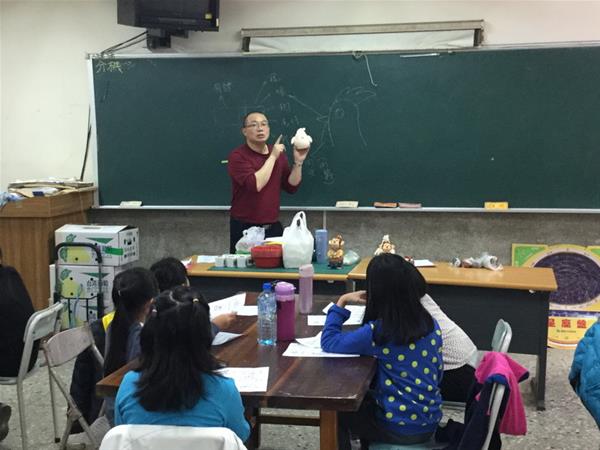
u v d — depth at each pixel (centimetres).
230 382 171
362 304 287
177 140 496
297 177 445
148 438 157
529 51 444
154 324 162
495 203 459
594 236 457
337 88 471
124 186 508
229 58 480
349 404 184
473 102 454
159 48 496
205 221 512
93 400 264
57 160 523
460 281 342
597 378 202
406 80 461
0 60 519
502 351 231
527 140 450
